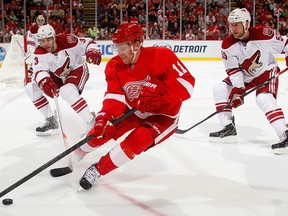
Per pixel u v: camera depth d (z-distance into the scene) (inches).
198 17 543.5
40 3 539.5
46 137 186.4
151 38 529.0
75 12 539.8
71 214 110.5
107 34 522.9
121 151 117.0
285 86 324.8
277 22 522.9
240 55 162.4
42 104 185.5
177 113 118.0
